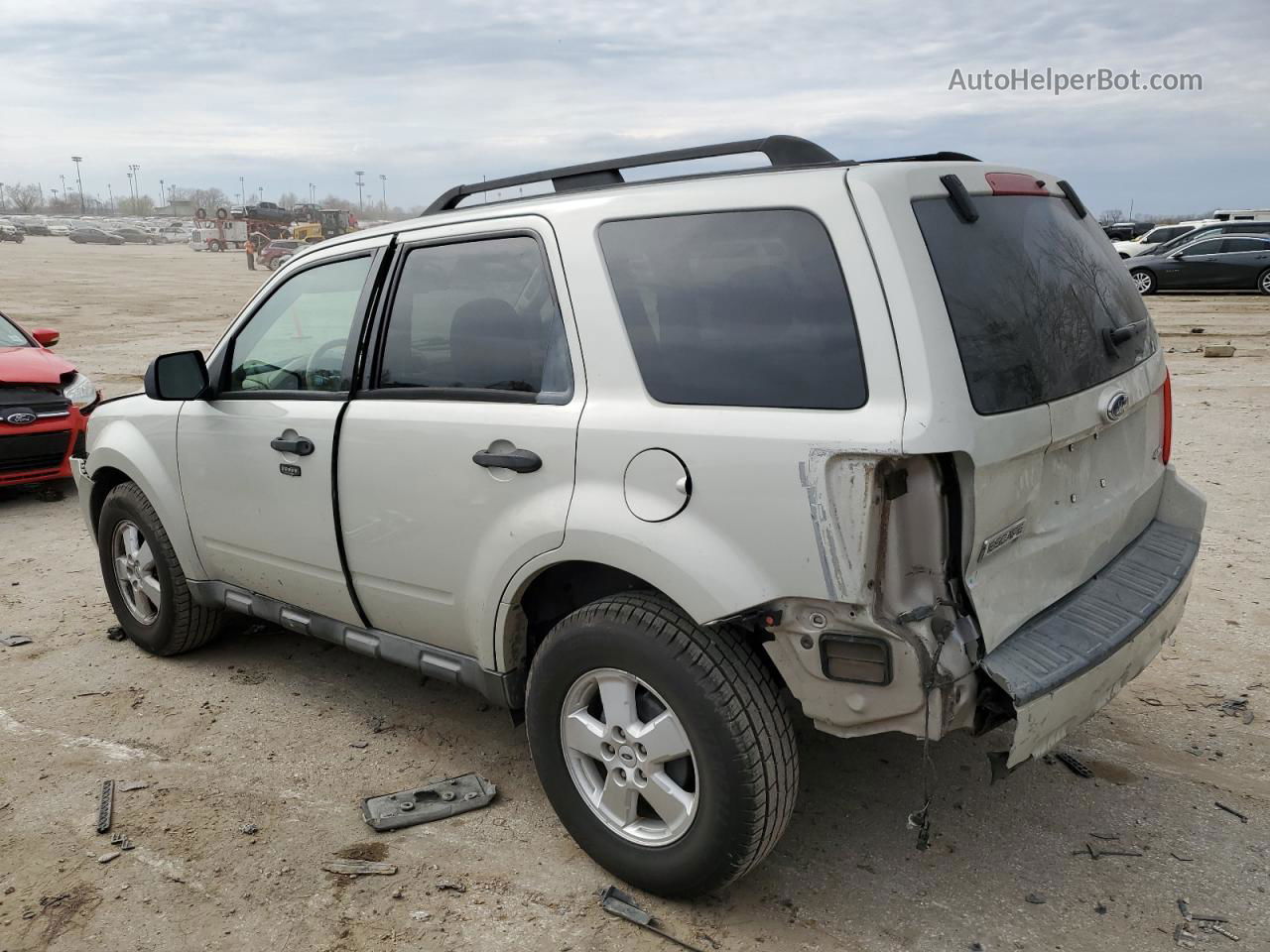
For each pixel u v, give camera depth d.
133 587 4.70
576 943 2.70
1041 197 2.96
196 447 4.07
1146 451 3.27
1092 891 2.87
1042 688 2.40
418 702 4.18
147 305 27.00
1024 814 3.25
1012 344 2.50
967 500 2.34
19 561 6.30
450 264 3.25
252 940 2.74
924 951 2.63
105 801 3.43
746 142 2.78
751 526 2.48
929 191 2.51
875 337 2.36
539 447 2.88
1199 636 4.62
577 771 2.95
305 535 3.67
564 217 2.95
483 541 3.05
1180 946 2.63
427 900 2.89
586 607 2.83
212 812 3.37
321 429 3.52
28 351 8.20
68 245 80.62
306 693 4.29
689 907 2.83
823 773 3.53
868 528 2.33
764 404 2.51
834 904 2.83
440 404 3.18
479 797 3.40
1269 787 3.39
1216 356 13.53
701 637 2.60
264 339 3.90
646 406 2.70
